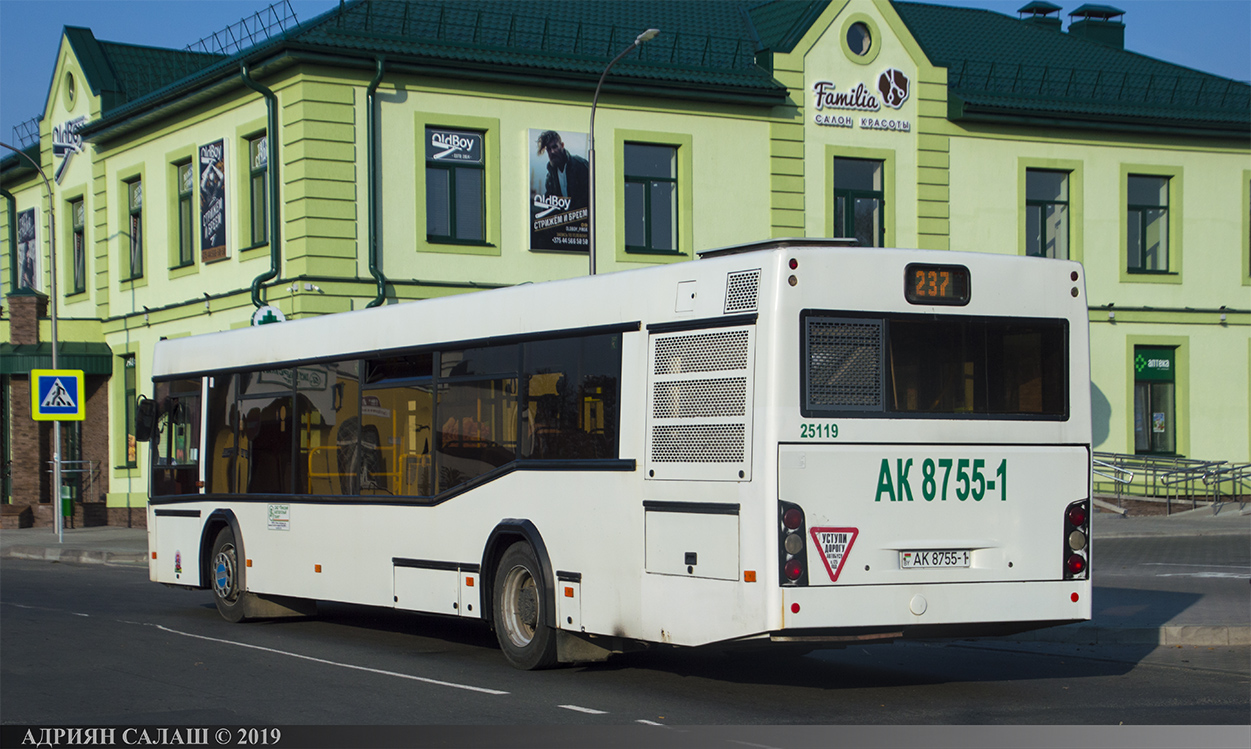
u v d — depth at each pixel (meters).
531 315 10.77
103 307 32.38
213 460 15.05
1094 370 30.67
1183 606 13.71
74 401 27.02
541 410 10.59
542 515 10.50
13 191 38.19
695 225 27.38
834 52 28.50
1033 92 30.66
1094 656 11.59
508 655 10.83
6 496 35.06
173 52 34.84
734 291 9.00
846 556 8.70
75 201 34.50
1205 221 31.64
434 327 11.88
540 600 10.45
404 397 12.21
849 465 8.74
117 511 32.28
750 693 9.59
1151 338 31.09
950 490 9.02
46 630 13.58
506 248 25.94
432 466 11.79
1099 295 30.75
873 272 8.96
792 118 28.12
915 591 8.85
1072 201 30.62
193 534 15.27
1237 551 20.98
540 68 25.84
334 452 13.12
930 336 9.06
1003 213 29.88
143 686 9.93
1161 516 28.58
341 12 25.08
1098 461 30.36
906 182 29.11
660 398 9.47
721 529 8.89
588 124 26.59
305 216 24.39
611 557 9.80
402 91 25.17
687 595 9.12
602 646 10.28
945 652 11.95
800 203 28.14
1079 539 9.38
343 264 24.59
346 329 13.05
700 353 9.20
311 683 10.05
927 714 8.73
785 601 8.52
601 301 10.09
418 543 11.88
